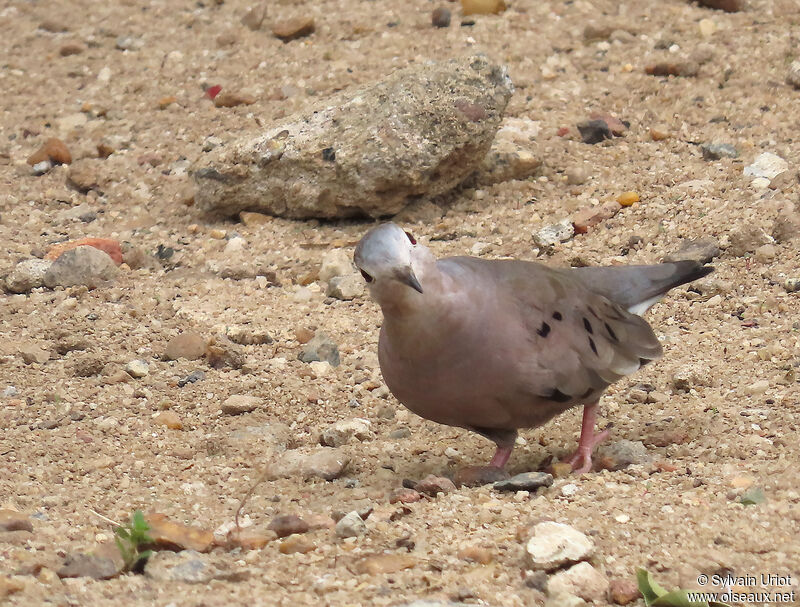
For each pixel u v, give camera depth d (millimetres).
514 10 20844
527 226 15219
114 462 10727
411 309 9039
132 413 11859
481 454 10820
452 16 20875
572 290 10109
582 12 20531
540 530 8000
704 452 10086
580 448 10211
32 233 16047
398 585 7723
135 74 20047
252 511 9477
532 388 9516
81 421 11703
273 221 15992
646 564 7867
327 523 8875
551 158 16578
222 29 21344
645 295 10953
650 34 19594
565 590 7488
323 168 15492
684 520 8438
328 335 13234
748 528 8258
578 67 18797
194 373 12562
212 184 16016
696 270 11188
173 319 13719
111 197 17000
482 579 7801
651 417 11039
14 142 18375
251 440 11062
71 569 8047
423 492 9578
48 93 19719
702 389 11391
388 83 15922
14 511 9219
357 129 15531
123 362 12828
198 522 9180
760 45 18750
